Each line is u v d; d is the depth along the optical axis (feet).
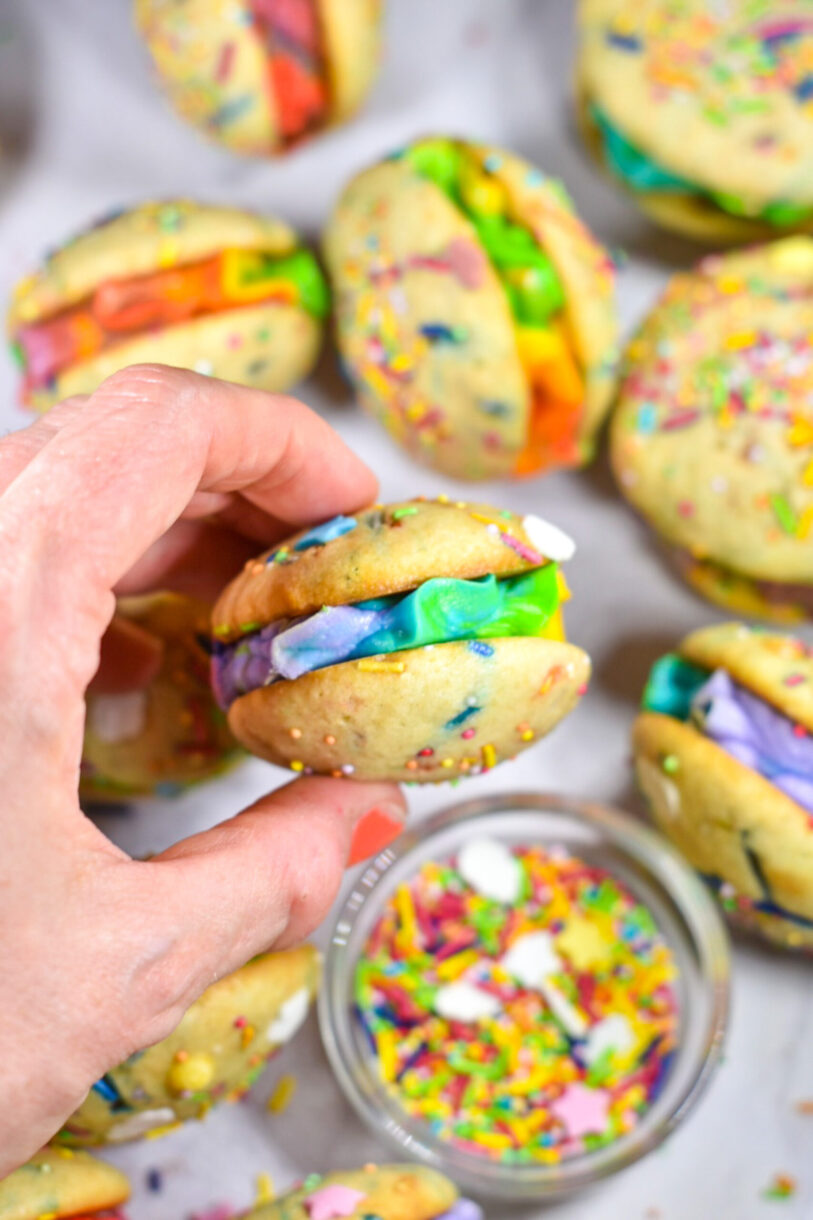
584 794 1.47
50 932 1.04
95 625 1.05
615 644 1.49
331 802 1.15
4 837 1.03
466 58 1.56
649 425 1.42
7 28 1.57
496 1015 1.38
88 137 1.56
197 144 1.56
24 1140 1.05
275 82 1.47
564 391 1.41
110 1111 1.28
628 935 1.40
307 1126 1.40
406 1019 1.38
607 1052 1.36
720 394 1.40
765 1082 1.40
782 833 1.28
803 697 1.30
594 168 1.54
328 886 1.13
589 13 1.46
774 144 1.41
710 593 1.46
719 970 1.36
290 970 1.31
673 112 1.42
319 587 1.13
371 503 1.24
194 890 1.07
